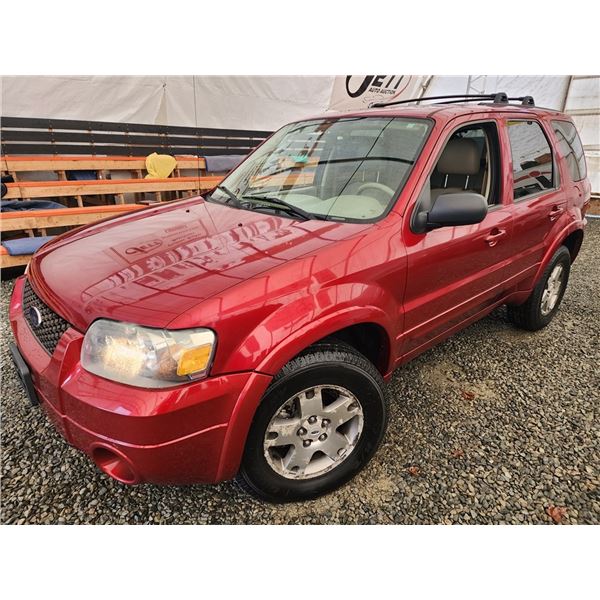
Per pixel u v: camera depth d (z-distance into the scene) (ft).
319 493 6.52
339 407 6.29
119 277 5.71
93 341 5.10
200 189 21.75
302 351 5.89
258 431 5.62
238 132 24.68
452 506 6.52
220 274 5.54
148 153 22.17
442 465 7.20
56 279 6.07
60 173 19.94
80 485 6.69
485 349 10.71
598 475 7.10
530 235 9.62
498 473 7.09
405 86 29.17
